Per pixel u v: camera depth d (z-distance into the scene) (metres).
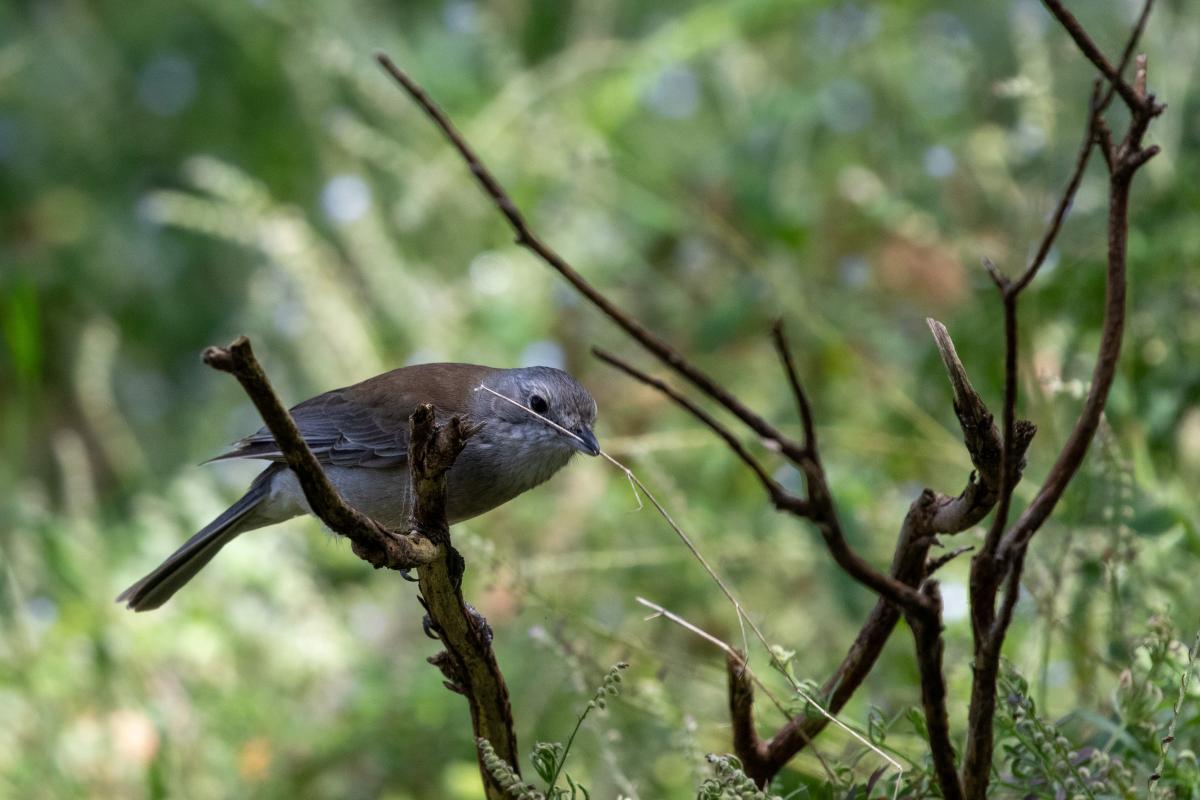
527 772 8.95
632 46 15.02
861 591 9.59
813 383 12.10
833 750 7.21
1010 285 4.50
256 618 11.34
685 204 12.47
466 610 5.83
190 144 16.55
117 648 10.69
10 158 16.44
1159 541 7.92
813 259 13.35
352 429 9.05
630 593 10.53
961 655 7.73
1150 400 9.30
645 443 10.04
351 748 10.21
